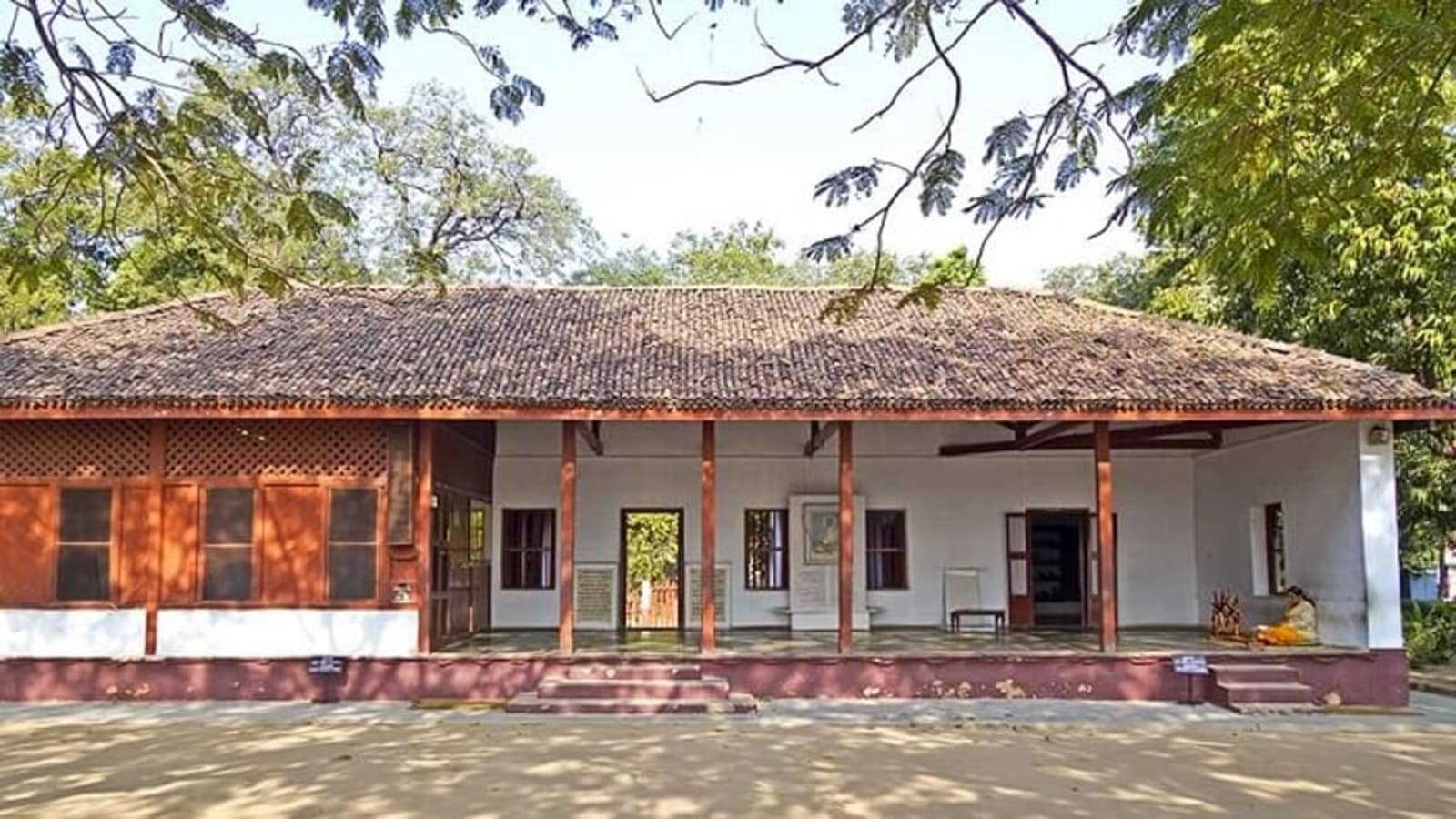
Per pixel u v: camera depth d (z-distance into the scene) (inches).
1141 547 761.0
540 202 1238.9
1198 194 256.5
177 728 481.4
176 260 532.7
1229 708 532.1
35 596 552.7
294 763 406.3
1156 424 672.4
